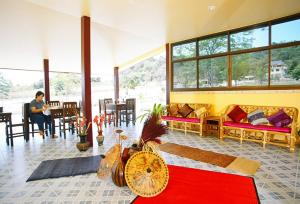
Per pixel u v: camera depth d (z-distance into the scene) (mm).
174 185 1388
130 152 2125
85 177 2744
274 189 2393
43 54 6383
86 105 4117
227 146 4160
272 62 4520
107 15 3977
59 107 5254
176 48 6352
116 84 8719
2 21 4344
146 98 10492
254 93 4773
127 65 8367
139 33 5312
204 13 3912
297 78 4234
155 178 1425
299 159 3361
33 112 4824
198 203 1173
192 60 5973
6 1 3793
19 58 6301
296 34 4180
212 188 1338
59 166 3121
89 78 4141
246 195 1247
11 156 3629
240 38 4965
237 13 3980
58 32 5145
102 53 7000
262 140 4324
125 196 2242
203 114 5035
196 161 3316
